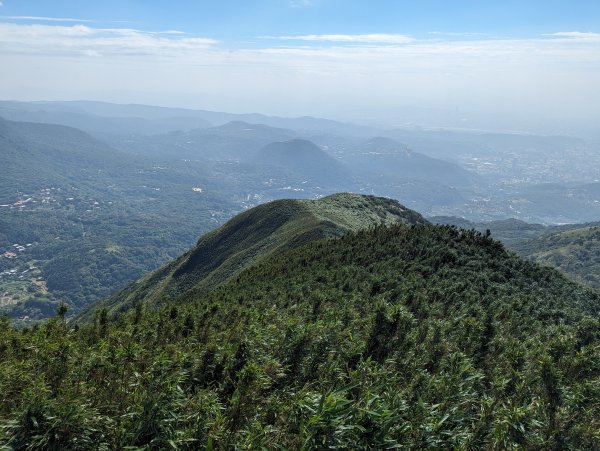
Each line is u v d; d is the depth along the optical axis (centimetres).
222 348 1366
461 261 4328
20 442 798
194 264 9769
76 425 824
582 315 3241
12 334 1694
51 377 1130
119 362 1230
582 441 1088
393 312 1775
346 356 1441
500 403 1179
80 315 12312
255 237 9238
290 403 1036
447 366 1496
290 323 1681
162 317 2319
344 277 4003
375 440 851
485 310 2922
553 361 1519
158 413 904
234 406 1018
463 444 962
